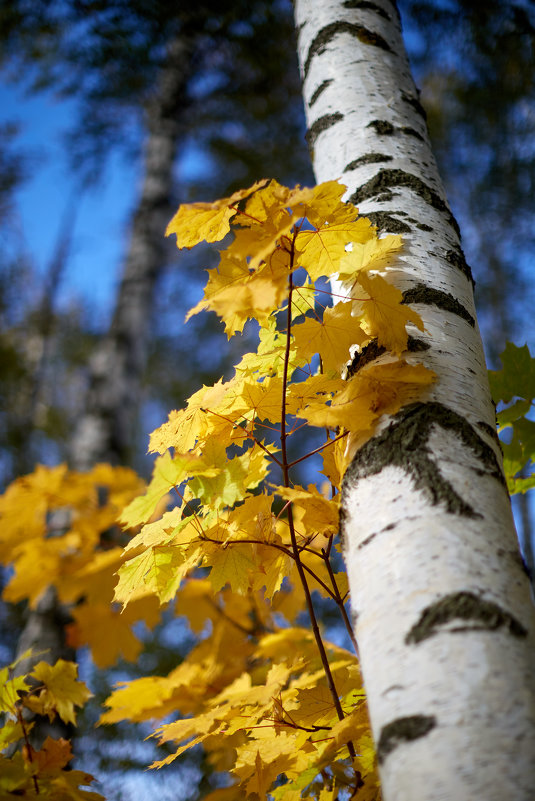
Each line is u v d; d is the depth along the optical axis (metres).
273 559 1.63
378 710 1.29
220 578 1.60
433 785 1.22
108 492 4.04
